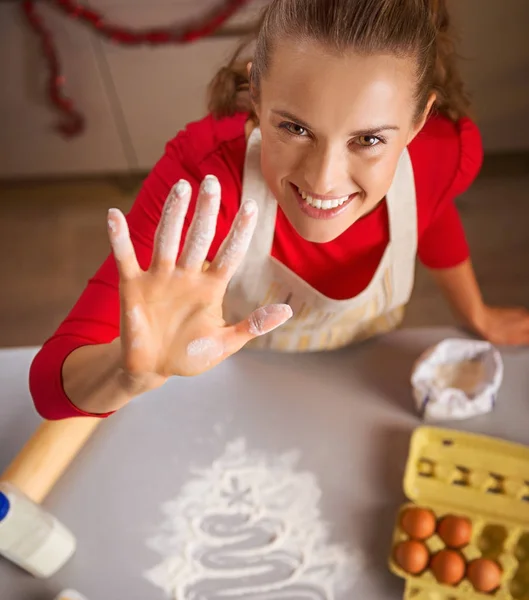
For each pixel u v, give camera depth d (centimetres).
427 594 64
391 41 48
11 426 76
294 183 57
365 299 80
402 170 71
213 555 67
